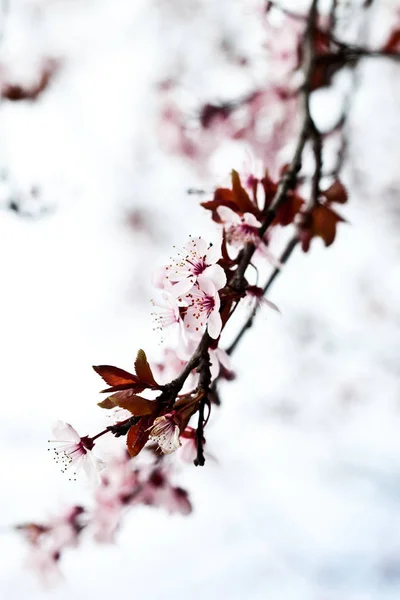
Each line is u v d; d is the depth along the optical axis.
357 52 1.10
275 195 0.88
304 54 1.07
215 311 0.78
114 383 0.77
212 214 0.85
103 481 1.02
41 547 1.12
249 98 1.44
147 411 0.75
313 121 0.96
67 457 0.79
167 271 0.80
